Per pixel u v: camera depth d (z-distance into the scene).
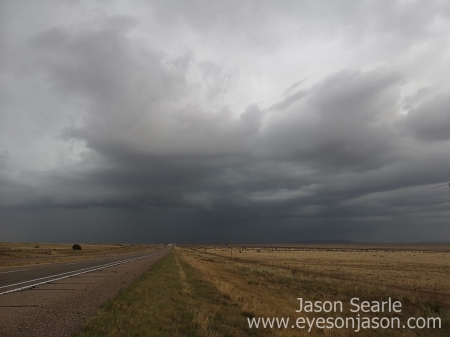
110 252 103.50
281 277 39.16
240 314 16.27
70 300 15.23
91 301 15.06
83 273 29.62
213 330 12.11
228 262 70.38
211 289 24.05
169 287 22.19
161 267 39.44
